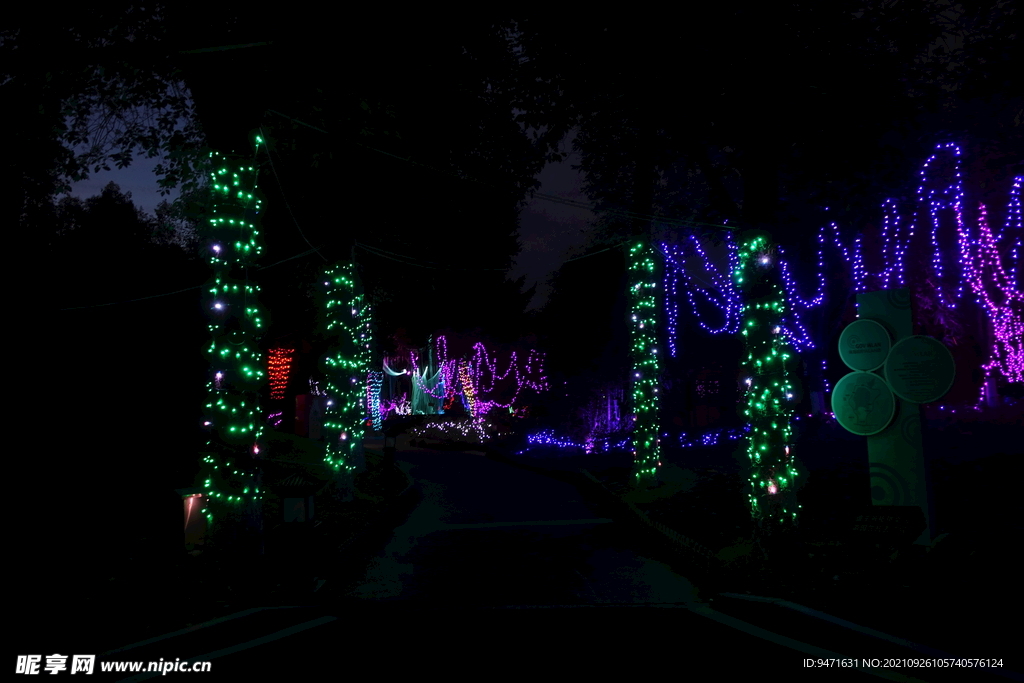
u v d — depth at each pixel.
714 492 13.71
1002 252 22.02
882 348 8.60
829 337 23.56
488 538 12.05
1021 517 8.60
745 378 9.91
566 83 11.01
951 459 13.66
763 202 9.84
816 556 7.93
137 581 7.34
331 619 6.84
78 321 12.86
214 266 9.43
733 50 9.45
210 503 8.97
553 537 11.86
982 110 14.52
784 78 9.51
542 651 5.55
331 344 17.95
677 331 31.06
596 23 9.92
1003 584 5.88
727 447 21.98
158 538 8.54
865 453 16.17
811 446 18.25
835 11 9.56
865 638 5.29
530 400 40.03
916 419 8.34
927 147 14.76
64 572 7.30
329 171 16.27
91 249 14.47
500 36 11.12
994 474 11.46
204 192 13.31
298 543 9.05
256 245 9.70
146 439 11.84
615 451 28.62
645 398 15.84
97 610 6.53
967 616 5.43
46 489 9.43
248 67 8.99
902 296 8.59
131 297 13.90
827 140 10.20
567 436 34.59
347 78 10.07
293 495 9.22
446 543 11.77
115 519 8.98
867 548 7.68
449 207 18.83
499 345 44.88
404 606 7.46
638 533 11.65
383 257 21.00
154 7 8.98
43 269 12.71
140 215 17.30
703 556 8.55
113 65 9.53
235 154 9.25
